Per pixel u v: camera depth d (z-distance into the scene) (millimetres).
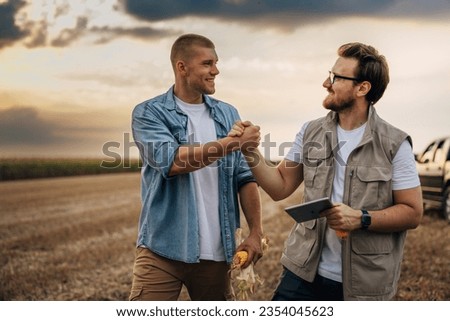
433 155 9203
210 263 4047
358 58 3549
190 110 4047
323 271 3619
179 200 3936
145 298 4004
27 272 8008
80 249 8961
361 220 3379
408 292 7219
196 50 3914
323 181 3611
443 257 8055
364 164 3518
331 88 3596
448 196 8992
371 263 3496
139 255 4070
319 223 3596
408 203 3471
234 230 4070
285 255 3773
